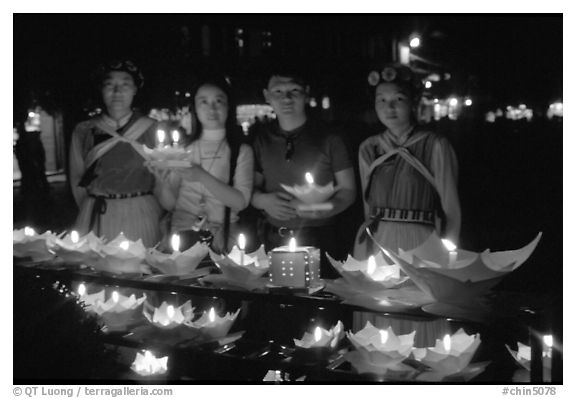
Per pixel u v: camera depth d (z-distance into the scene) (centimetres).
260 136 344
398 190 286
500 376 177
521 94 1402
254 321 268
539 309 163
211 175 294
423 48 1351
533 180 1017
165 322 205
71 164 340
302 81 333
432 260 175
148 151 245
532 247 171
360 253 294
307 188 267
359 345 176
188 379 198
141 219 324
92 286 275
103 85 325
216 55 1468
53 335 178
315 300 177
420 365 178
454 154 287
